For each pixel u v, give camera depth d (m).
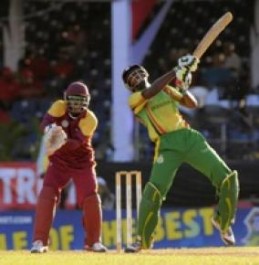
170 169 36.69
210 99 77.94
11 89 88.88
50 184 38.81
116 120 73.38
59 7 97.62
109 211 60.62
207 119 76.75
